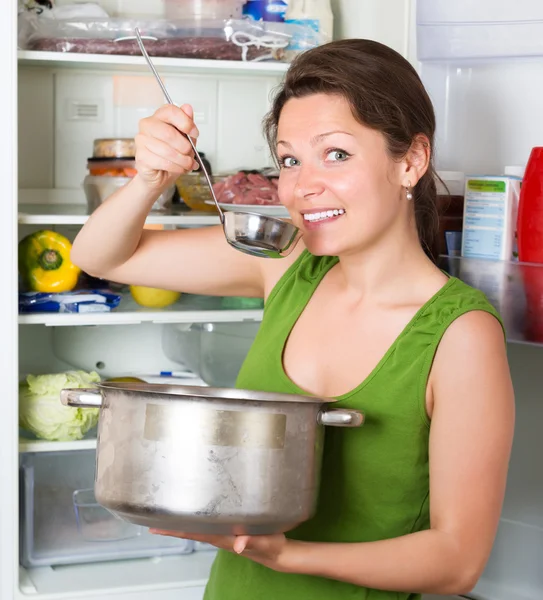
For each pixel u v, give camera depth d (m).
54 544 1.95
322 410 0.96
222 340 2.05
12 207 1.75
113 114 2.18
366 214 1.04
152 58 1.89
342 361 1.09
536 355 1.76
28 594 1.82
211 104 2.24
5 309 1.77
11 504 1.81
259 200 1.96
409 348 1.04
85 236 1.23
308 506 0.95
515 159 1.77
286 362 1.13
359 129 1.03
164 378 2.08
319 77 1.04
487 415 1.00
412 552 0.98
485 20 1.65
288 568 0.98
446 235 1.70
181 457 0.90
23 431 2.01
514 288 1.51
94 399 0.98
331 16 2.05
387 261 1.09
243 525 0.91
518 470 1.81
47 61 1.92
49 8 1.93
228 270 1.27
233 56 1.93
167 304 2.02
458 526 0.99
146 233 1.28
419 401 1.04
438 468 1.01
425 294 1.09
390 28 2.00
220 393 1.04
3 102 1.73
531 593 1.79
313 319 1.14
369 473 1.07
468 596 1.81
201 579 1.93
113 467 0.93
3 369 1.78
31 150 2.14
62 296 1.89
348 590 1.10
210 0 1.92
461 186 1.73
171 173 1.16
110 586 1.87
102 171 1.94
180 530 0.93
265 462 0.91
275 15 2.02
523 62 1.73
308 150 1.04
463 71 1.84
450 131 1.86
